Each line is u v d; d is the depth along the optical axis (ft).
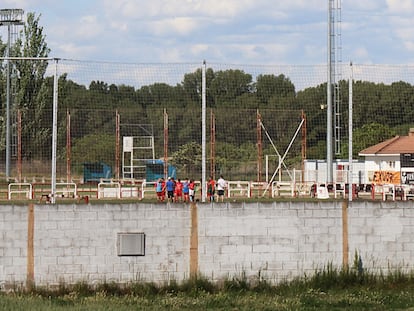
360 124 325.01
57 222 139.64
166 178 247.29
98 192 256.93
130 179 314.55
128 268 141.38
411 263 149.69
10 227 138.31
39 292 136.98
